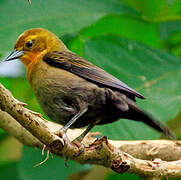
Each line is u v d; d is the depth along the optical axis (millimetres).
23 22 11141
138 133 11188
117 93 9898
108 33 12828
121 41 12500
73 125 10320
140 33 13586
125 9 12852
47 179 12008
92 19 11719
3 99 8156
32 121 8391
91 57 12117
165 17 13000
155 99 12070
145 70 12461
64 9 11664
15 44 10781
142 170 9375
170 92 12219
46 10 11500
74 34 12727
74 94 9992
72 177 12742
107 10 12367
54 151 8844
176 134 12852
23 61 10703
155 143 11344
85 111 9906
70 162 12164
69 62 10266
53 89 10047
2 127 10688
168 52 12859
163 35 13930
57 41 11102
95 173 12719
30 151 12008
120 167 9211
